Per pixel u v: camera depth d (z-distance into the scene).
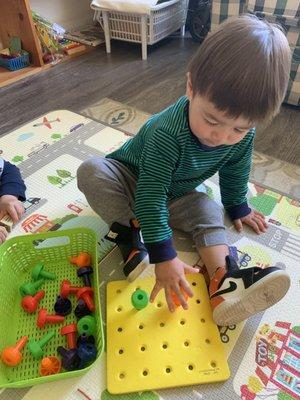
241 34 0.53
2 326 0.68
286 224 0.92
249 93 0.52
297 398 0.62
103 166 0.80
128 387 0.62
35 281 0.78
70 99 1.56
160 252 0.67
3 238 0.87
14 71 1.78
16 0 1.66
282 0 1.31
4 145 1.17
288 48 0.55
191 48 2.04
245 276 0.68
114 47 2.06
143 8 1.74
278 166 1.18
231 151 0.77
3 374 0.62
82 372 0.62
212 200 0.89
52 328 0.70
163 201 0.69
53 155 1.13
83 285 0.77
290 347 0.68
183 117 0.66
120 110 1.47
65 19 2.12
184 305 0.67
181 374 0.64
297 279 0.79
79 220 0.92
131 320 0.71
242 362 0.66
